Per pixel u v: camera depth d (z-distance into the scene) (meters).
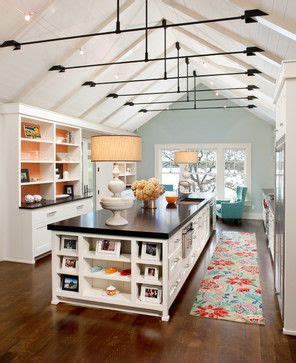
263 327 2.86
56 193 6.38
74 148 6.65
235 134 8.93
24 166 5.45
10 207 4.87
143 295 3.06
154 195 4.30
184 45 6.22
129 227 3.16
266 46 3.62
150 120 9.62
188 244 3.84
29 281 4.01
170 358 2.38
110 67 5.49
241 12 3.11
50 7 3.57
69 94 5.60
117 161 3.02
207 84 8.95
